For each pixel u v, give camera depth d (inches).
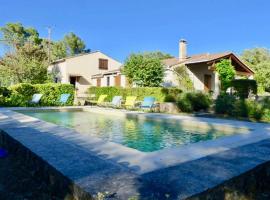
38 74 1217.4
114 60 1441.9
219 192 128.7
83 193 120.2
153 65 882.1
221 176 140.0
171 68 988.6
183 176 140.2
